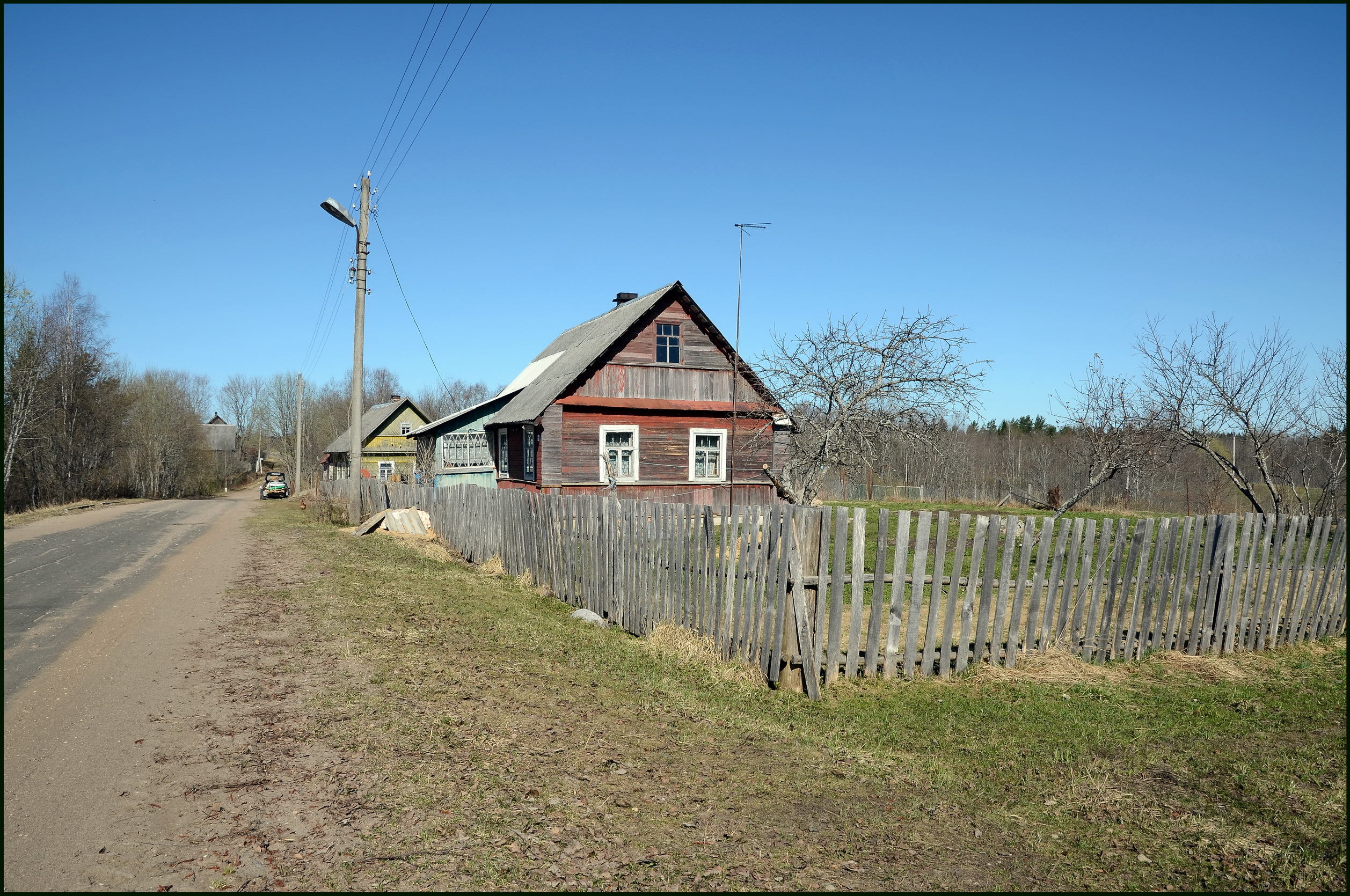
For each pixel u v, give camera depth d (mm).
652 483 22609
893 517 8984
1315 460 13992
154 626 9102
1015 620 7703
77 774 4777
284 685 6629
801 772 5078
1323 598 9508
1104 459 17781
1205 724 6309
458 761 4957
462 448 32219
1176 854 4105
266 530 23375
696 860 3850
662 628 8398
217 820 4164
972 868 3910
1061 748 5684
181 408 65250
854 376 12273
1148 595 8344
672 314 23125
